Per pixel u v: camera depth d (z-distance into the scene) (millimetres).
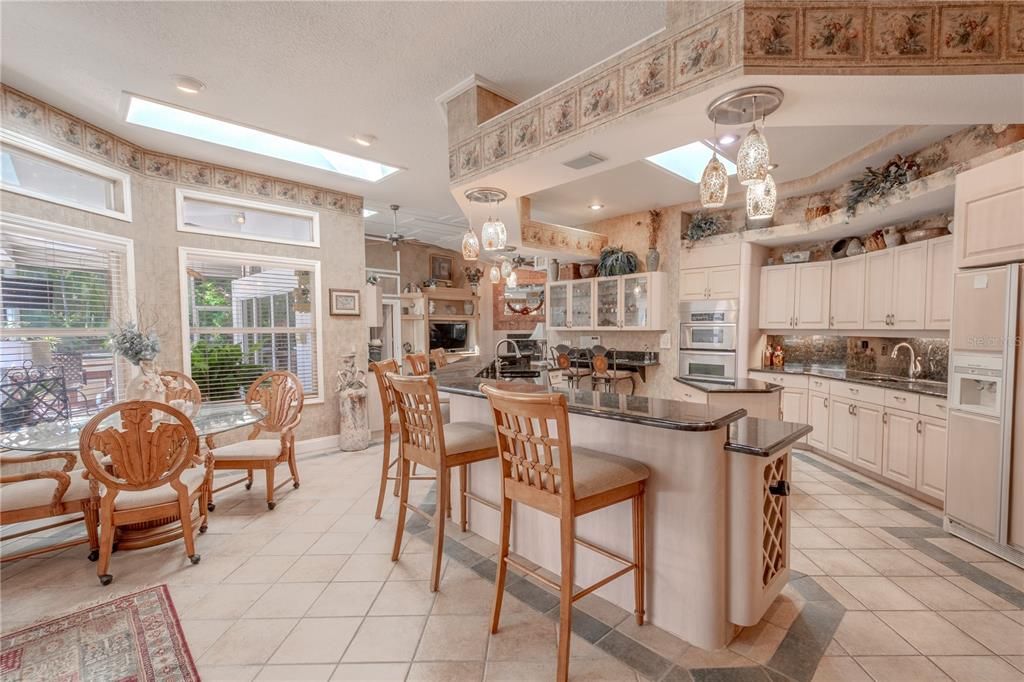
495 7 2113
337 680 1652
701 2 1844
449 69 2639
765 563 1929
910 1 1741
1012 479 2404
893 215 3777
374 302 5898
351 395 4875
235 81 2750
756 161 1808
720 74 1791
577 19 2197
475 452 2312
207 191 4176
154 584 2299
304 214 4809
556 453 2086
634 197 5207
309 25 2236
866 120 2143
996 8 1752
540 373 4172
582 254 6020
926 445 3244
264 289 4629
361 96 2938
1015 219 2379
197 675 1682
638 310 5676
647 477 1897
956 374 2707
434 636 1887
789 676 1637
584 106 2301
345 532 2898
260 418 3082
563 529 1608
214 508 3281
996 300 2461
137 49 2430
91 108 3088
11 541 2832
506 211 3752
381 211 6160
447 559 2533
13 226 2848
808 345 5121
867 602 2076
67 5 2074
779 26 1728
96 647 1838
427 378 2119
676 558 1855
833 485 3660
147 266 3812
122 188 3594
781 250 5164
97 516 2547
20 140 2861
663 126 2154
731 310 5059
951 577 2281
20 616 2047
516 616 2016
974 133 3133
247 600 2152
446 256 9625
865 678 1627
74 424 2850
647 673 1660
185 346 4062
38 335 3051
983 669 1668
